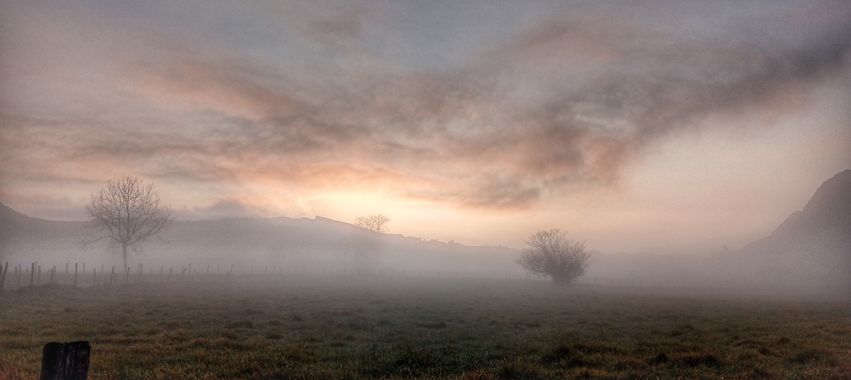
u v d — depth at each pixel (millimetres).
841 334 20406
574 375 12117
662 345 17250
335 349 16062
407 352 14688
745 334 20469
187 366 12688
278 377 11945
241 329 20766
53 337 17328
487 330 22047
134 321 23031
